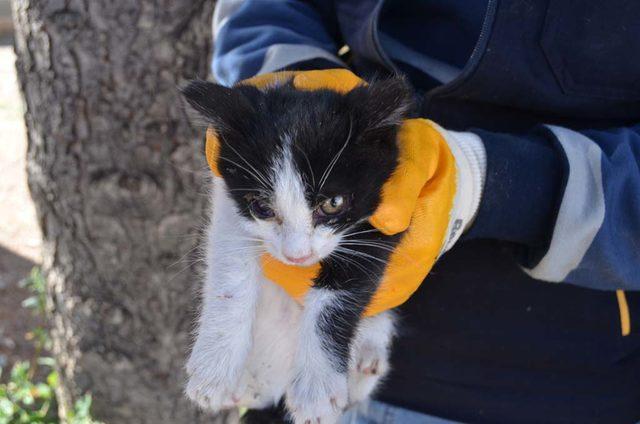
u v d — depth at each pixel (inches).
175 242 28.3
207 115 19.0
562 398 20.0
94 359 31.6
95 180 27.6
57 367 33.7
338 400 19.0
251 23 20.8
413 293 20.4
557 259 18.2
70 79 26.4
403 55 20.6
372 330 20.8
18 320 43.1
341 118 18.7
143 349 30.9
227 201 19.8
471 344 20.0
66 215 28.6
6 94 71.4
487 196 18.4
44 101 27.0
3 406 35.2
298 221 18.9
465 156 18.6
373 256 18.9
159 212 27.9
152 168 27.3
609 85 18.9
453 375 20.3
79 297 30.3
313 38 20.7
